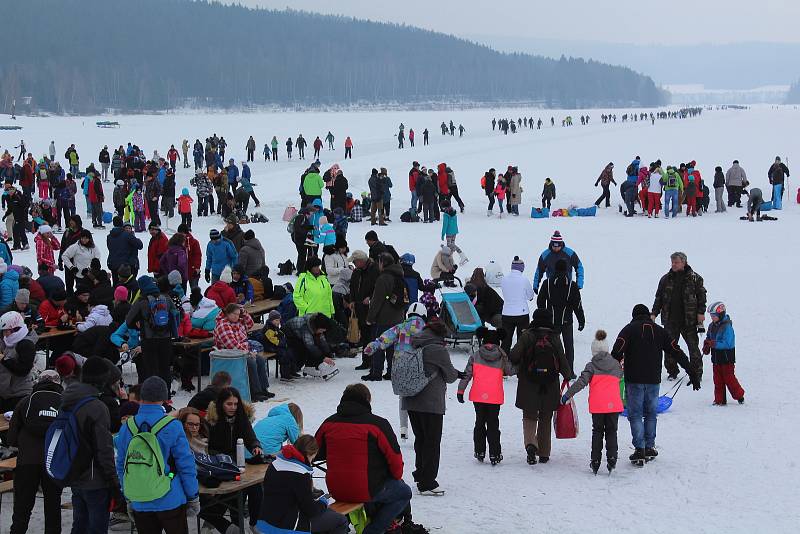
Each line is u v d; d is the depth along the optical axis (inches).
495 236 1243.2
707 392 570.3
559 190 1835.6
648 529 360.8
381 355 590.2
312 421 500.1
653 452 444.1
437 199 1483.8
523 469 436.1
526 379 439.8
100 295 606.5
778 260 1029.2
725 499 392.8
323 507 316.2
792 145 2591.0
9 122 4758.9
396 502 332.5
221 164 2206.0
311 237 929.5
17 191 1131.3
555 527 364.2
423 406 400.2
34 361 414.0
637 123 4288.9
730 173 1541.6
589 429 502.0
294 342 596.7
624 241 1187.3
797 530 357.1
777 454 450.6
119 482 311.6
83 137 3395.7
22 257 1077.8
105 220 1408.7
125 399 406.9
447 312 672.4
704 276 936.9
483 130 4394.7
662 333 438.0
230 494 346.0
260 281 730.2
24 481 335.3
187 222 1285.7
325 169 2212.1
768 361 629.9
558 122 5708.7
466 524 368.2
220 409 354.6
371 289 653.9
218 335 534.6
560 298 601.0
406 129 4357.8
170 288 512.7
